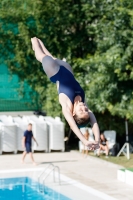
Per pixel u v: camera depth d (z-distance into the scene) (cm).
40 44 918
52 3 2511
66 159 2277
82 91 819
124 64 2139
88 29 2545
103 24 2284
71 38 2583
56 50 2603
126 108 2219
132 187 1686
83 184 1734
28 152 2136
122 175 1781
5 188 1728
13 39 2603
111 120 2470
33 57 2623
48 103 2548
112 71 2192
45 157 2336
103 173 1941
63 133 2481
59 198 1558
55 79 843
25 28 2545
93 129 795
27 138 2128
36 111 2812
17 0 2577
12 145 2422
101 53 2334
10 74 2716
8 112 2827
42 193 1636
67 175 1906
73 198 1547
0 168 2059
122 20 2177
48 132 2475
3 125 2411
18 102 2814
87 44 2605
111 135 2377
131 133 2531
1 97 2819
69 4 2556
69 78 830
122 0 2172
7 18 2570
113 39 2189
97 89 2234
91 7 2488
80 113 784
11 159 2278
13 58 2650
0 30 2606
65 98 802
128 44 2166
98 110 2244
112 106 2227
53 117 2603
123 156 2311
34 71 2642
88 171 1984
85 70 2453
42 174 1786
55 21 2553
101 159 2233
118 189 1656
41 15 2512
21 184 1783
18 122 2481
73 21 2538
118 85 2233
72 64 2534
